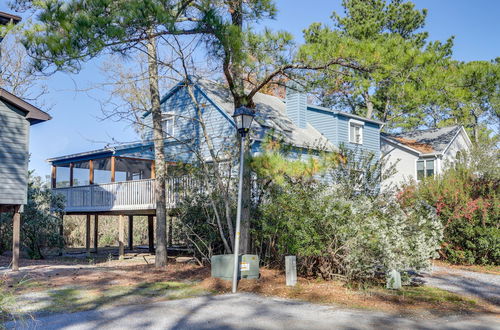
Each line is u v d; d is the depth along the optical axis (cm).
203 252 1497
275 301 938
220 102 2156
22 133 1433
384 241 1038
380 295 998
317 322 759
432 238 1164
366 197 1128
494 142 2192
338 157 1181
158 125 1542
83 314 809
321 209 1089
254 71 1173
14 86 2764
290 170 1115
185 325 734
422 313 841
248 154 1231
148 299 959
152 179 1858
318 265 1214
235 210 1420
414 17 3422
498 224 1538
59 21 950
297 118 2447
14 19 1412
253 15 1138
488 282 1227
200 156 1442
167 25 973
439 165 3050
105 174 2458
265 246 1381
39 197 1980
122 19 947
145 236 3066
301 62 1127
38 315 803
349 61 1112
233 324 742
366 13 3481
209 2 1073
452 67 1122
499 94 1169
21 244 2062
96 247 2347
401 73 1089
